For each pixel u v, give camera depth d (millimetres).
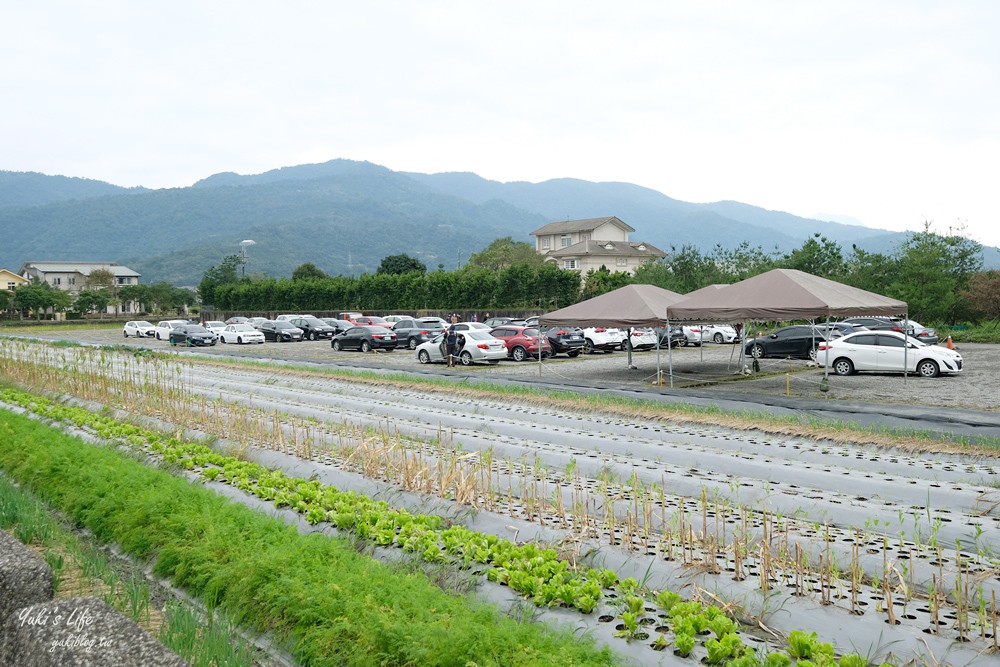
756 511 8547
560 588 5668
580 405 16344
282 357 34375
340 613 5070
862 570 6582
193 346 43812
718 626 5012
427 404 18203
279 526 6875
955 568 6562
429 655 4418
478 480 9797
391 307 63219
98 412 15766
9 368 23141
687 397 17562
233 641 5266
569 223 95125
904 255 42781
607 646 4574
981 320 42812
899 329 31641
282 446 11859
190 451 11320
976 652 5031
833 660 4688
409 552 6746
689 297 21766
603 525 7816
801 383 21906
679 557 6797
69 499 8422
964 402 17406
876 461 10898
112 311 107688
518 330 31109
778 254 48594
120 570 6910
